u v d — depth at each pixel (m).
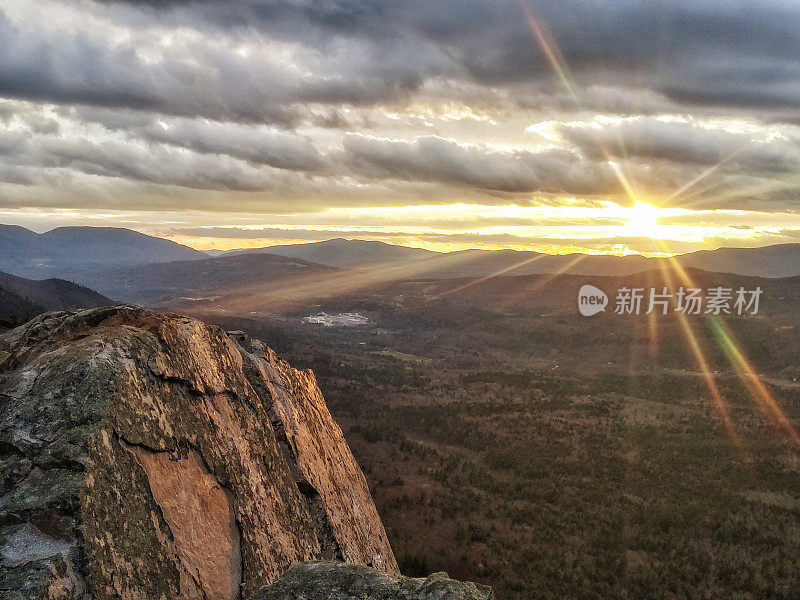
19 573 3.59
